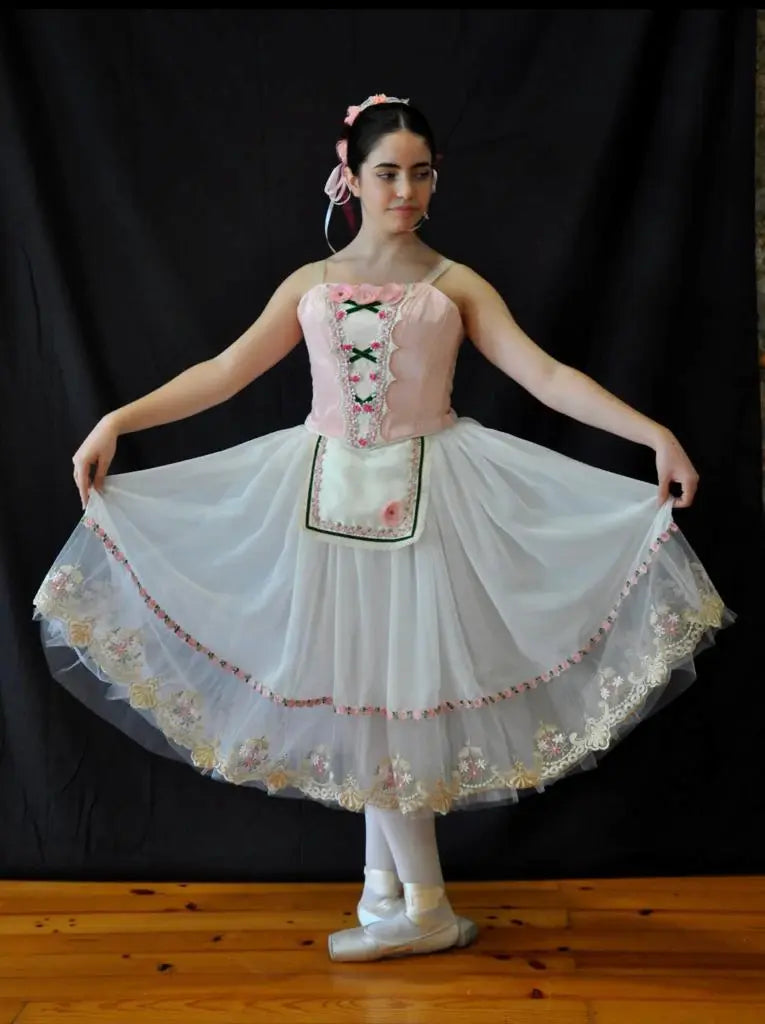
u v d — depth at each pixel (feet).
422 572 5.86
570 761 5.98
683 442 7.28
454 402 7.37
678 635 5.78
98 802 7.50
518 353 6.11
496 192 7.19
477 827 7.44
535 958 6.34
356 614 5.91
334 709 5.92
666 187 7.08
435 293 6.01
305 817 7.50
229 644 6.06
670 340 7.19
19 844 7.50
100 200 7.25
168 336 7.34
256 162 7.25
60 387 7.33
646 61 7.00
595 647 5.99
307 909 7.05
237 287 7.33
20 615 7.39
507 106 7.14
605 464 7.33
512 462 6.11
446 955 6.40
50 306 7.25
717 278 7.16
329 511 5.92
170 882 7.46
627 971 6.19
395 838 6.34
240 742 6.01
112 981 6.18
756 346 7.19
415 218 6.02
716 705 7.34
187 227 7.29
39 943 6.63
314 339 6.07
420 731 5.83
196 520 6.16
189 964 6.36
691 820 7.38
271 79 7.20
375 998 5.96
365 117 5.98
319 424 6.13
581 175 7.11
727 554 7.29
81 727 7.47
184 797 7.52
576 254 7.14
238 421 7.43
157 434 7.43
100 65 7.16
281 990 6.06
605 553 5.97
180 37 7.17
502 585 5.95
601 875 7.38
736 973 6.15
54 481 7.39
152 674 6.02
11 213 7.21
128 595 6.01
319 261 6.89
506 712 5.99
